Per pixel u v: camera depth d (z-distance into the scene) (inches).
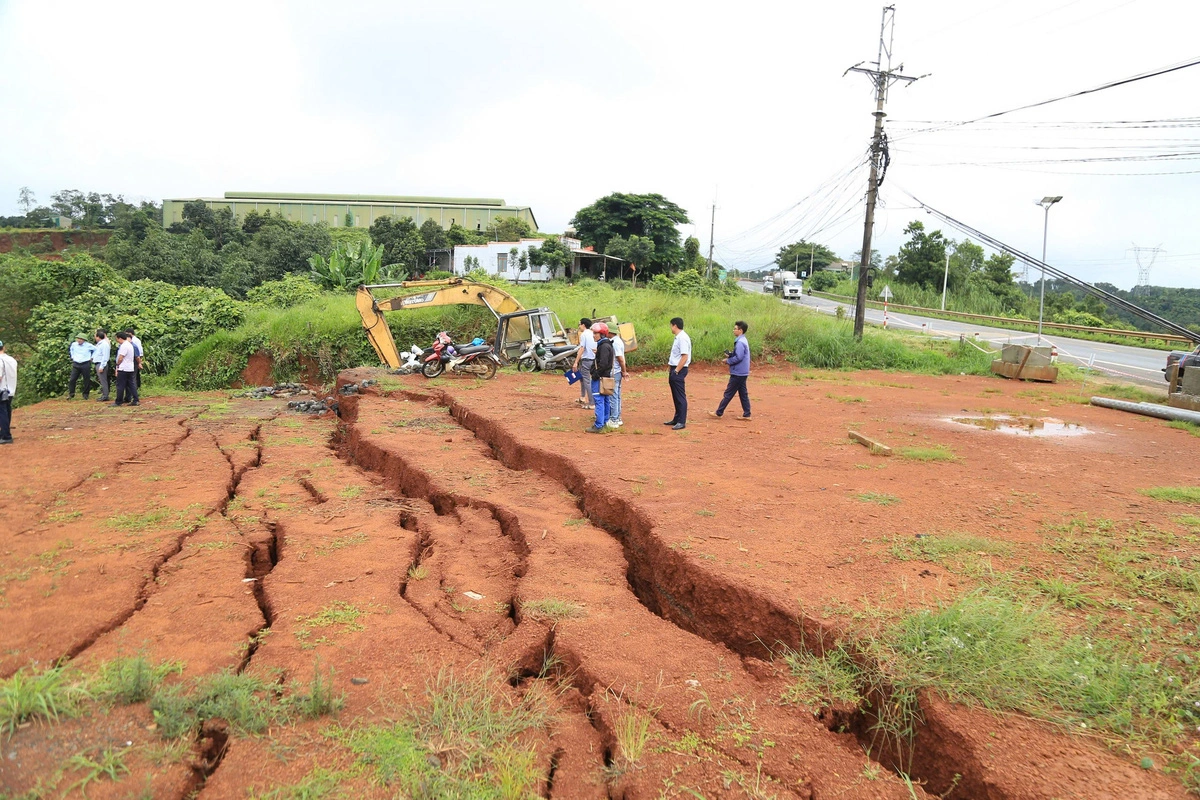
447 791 124.1
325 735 138.9
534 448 368.2
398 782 125.7
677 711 150.2
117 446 420.2
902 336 1120.2
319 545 252.7
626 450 366.9
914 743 144.9
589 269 2356.1
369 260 1334.9
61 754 128.0
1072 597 186.9
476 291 767.7
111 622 184.5
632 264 2251.5
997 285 2118.6
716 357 861.2
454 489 319.3
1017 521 251.6
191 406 621.3
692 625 208.8
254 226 2532.0
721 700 154.9
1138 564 208.8
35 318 866.8
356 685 158.7
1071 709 141.6
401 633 185.2
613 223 2345.0
